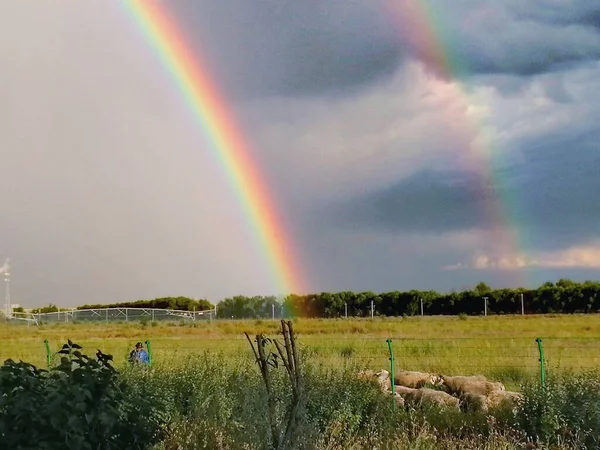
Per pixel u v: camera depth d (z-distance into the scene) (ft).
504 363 73.72
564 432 38.75
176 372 48.39
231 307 297.53
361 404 42.98
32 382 22.17
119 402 23.73
